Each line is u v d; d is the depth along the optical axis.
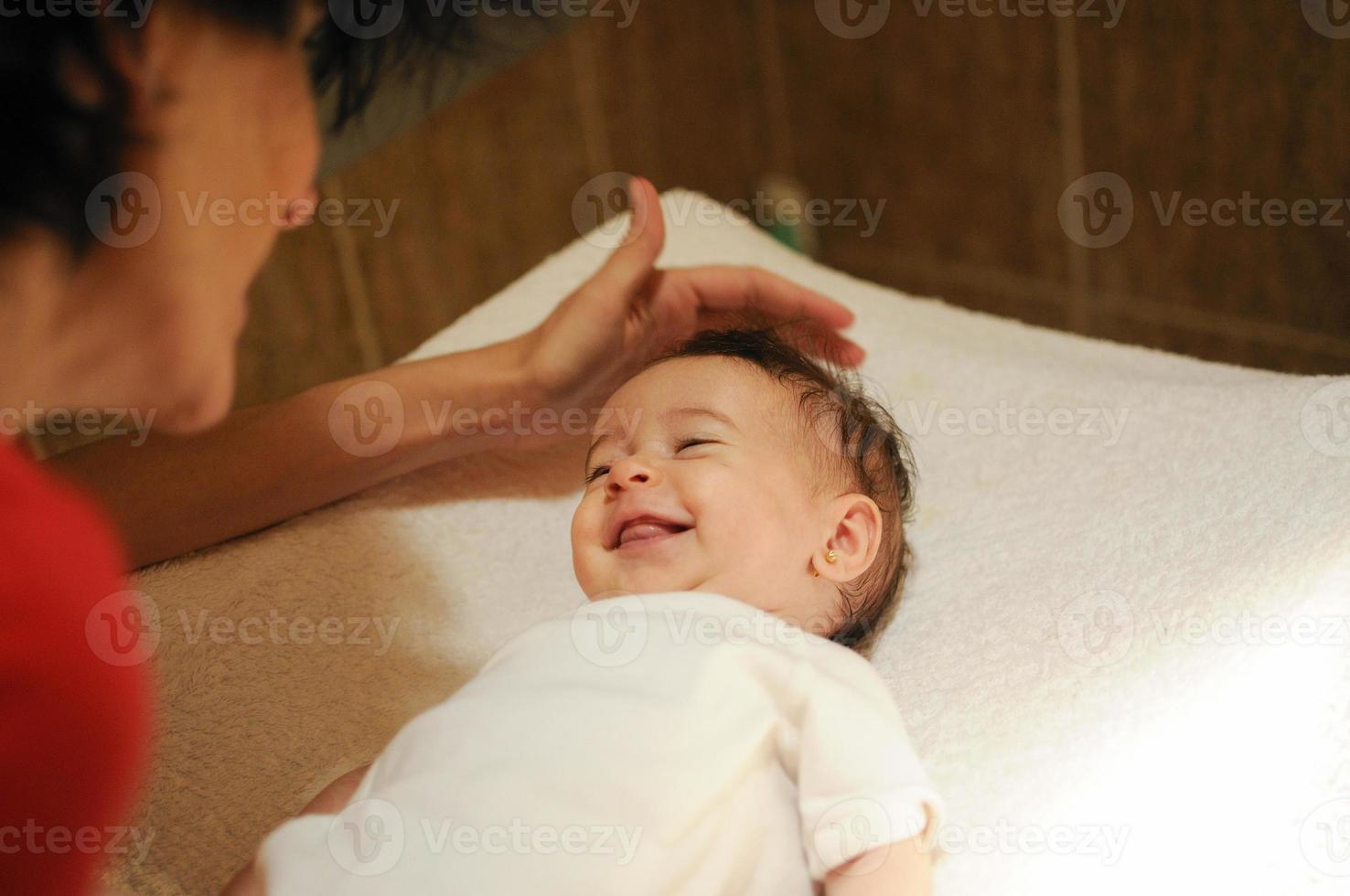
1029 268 1.76
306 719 0.76
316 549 0.85
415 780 0.59
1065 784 0.64
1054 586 0.75
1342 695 0.66
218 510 0.82
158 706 0.74
